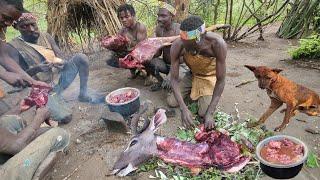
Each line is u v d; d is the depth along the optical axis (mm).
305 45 5641
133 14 4648
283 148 2936
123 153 3379
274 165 2758
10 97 4516
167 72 4633
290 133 3646
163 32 4684
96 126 4035
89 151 3615
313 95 3291
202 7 7230
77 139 3824
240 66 5520
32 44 4453
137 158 3299
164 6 4516
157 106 4320
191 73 4250
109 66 5711
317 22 7000
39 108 3273
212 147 3291
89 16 5984
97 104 4516
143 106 4191
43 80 4566
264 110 4098
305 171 3146
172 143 3361
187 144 3340
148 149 3324
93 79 5262
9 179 2721
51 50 4566
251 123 3656
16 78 3775
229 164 3131
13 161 2771
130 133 3803
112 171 3285
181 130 3738
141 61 4402
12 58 4180
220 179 3049
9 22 3393
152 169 3275
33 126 3076
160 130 3842
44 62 4445
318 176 3102
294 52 5707
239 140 3453
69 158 3555
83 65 4410
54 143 3023
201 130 3496
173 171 3215
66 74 4551
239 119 3918
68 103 4566
